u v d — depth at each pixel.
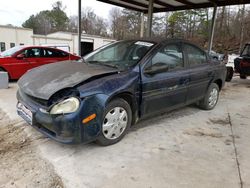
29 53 7.66
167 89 3.67
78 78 2.86
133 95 3.19
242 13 34.56
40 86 2.85
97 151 2.96
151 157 2.88
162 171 2.59
